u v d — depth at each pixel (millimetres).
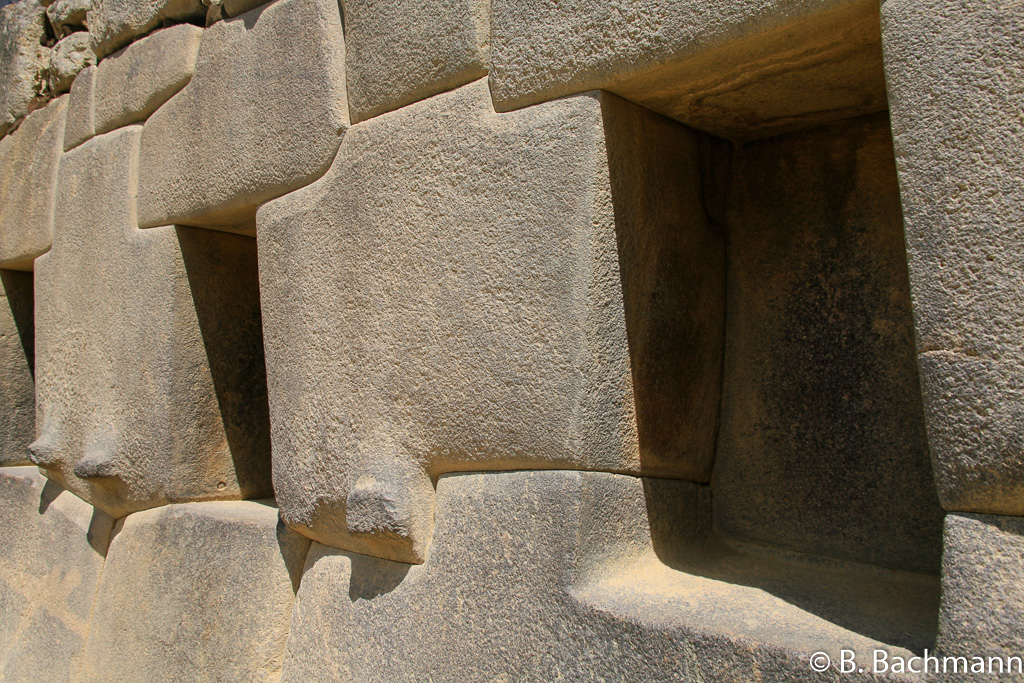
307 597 1572
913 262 919
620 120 1253
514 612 1229
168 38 1945
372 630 1419
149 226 1977
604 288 1219
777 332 1392
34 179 2387
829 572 1281
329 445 1525
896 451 1253
